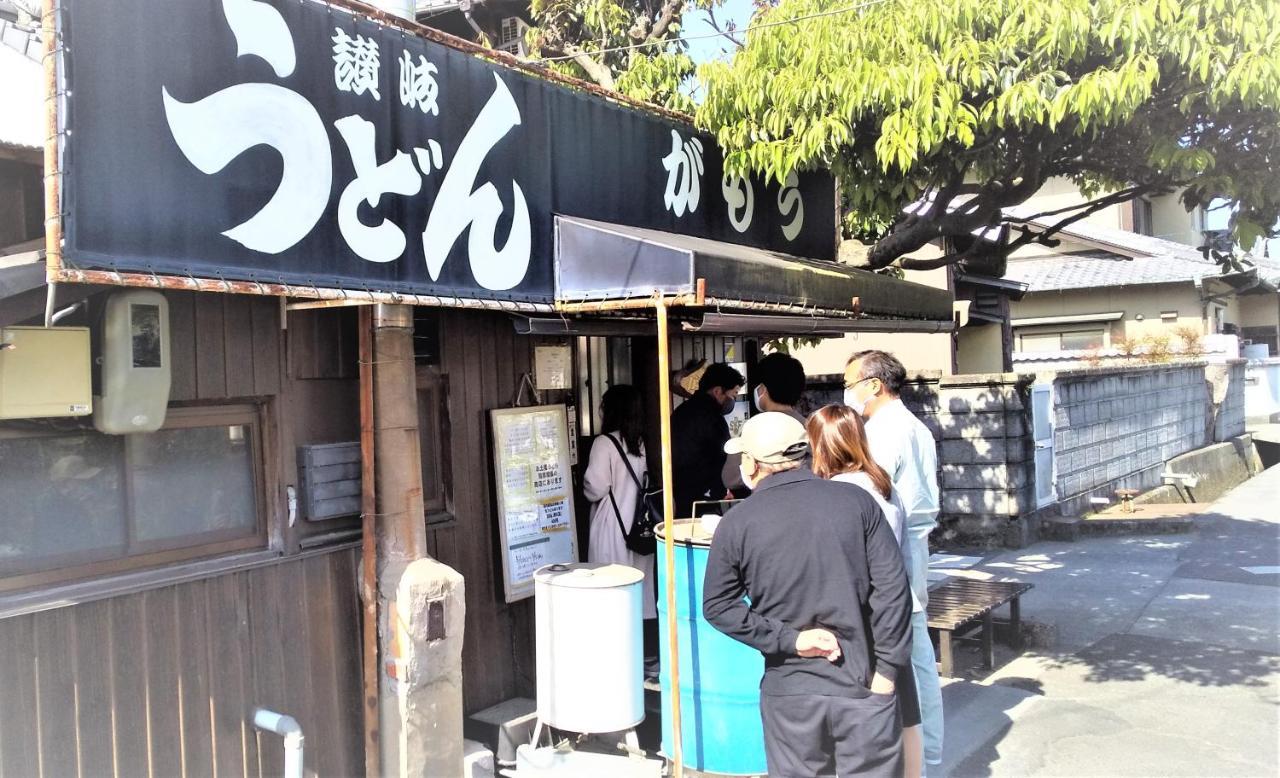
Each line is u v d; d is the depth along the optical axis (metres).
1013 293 15.14
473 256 3.79
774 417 3.04
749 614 2.91
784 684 2.88
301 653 3.67
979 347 15.40
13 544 2.93
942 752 4.39
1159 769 4.30
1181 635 6.46
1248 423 20.72
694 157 5.41
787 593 2.84
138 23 2.58
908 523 3.96
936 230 6.89
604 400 5.11
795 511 2.87
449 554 4.41
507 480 4.65
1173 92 5.53
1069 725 4.84
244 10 2.89
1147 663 5.87
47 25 2.39
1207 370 16.75
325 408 3.86
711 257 3.78
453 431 4.48
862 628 2.81
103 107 2.49
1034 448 9.97
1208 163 5.48
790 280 4.46
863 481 3.38
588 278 4.07
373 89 3.34
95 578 3.10
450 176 3.68
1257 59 4.65
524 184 4.06
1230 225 6.00
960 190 7.04
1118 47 5.31
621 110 4.78
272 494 3.66
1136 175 6.68
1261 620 6.78
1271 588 7.71
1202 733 4.71
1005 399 9.47
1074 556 9.17
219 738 3.35
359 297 3.24
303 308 3.54
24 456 2.97
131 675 3.10
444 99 3.66
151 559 3.29
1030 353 18.27
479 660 4.54
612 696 3.94
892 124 5.15
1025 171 6.55
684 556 3.93
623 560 4.93
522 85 4.07
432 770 3.65
